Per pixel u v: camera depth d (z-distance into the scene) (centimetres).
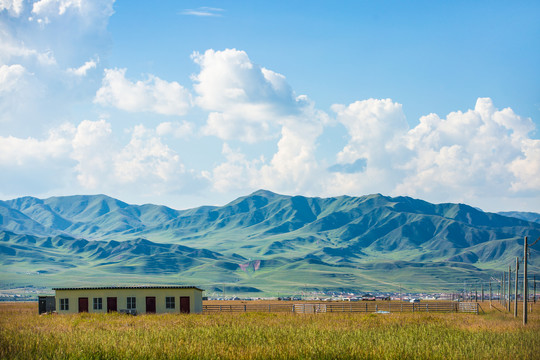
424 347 3581
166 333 4250
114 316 7025
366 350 3428
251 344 3591
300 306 9538
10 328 4672
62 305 8012
